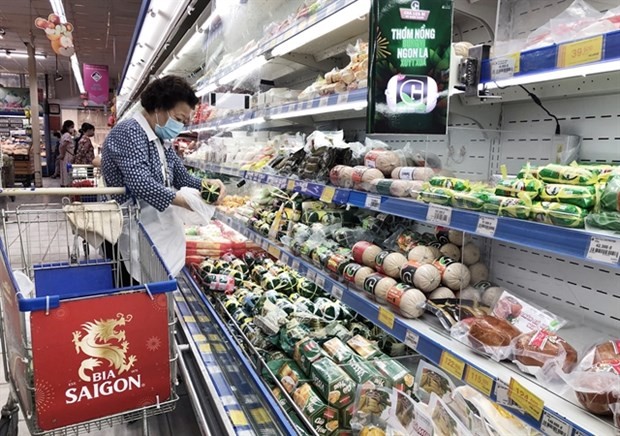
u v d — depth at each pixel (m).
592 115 1.50
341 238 2.12
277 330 2.04
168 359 1.51
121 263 2.32
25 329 1.33
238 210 3.39
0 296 1.67
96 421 1.44
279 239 2.57
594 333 1.31
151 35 5.00
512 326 1.25
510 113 1.77
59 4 9.25
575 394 1.01
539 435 1.20
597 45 0.93
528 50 1.12
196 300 2.94
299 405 1.66
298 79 3.81
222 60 3.90
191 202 2.39
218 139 4.02
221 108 3.81
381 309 1.56
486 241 1.75
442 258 1.59
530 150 1.62
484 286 1.57
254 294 2.57
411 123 1.36
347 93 1.91
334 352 1.81
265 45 2.65
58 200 9.95
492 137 1.70
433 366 1.56
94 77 13.70
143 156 2.37
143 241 2.00
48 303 1.31
